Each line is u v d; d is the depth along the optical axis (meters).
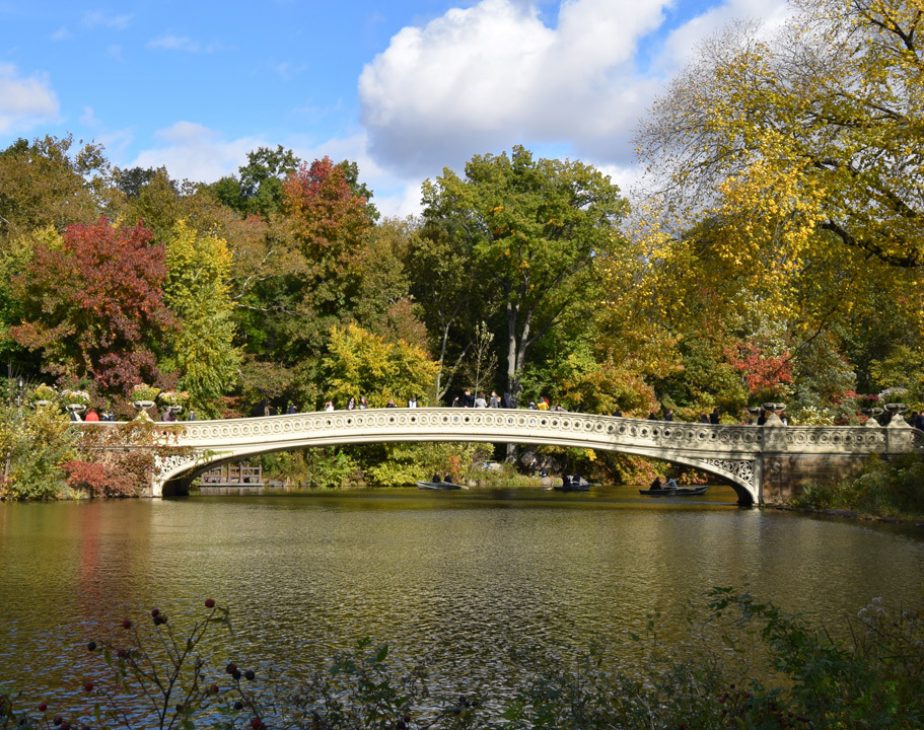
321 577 20.09
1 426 38.44
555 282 63.22
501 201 60.78
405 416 42.72
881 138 20.55
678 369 62.25
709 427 41.69
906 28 21.59
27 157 57.41
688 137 24.17
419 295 67.88
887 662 8.36
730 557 23.33
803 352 32.78
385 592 18.38
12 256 49.06
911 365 56.03
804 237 21.02
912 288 21.58
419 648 13.91
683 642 14.15
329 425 42.62
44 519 31.12
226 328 52.69
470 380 65.69
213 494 47.31
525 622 15.65
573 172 61.31
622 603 17.27
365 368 57.91
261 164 76.94
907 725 7.20
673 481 53.81
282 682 12.07
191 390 50.81
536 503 43.12
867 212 21.02
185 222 55.81
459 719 9.59
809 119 22.36
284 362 61.75
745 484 41.41
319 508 38.75
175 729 10.12
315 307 61.22
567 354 64.50
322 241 61.03
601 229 60.38
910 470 36.00
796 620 15.13
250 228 60.00
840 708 7.36
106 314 45.62
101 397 45.44
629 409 62.16
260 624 15.45
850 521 33.44
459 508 39.62
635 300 26.19
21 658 13.12
